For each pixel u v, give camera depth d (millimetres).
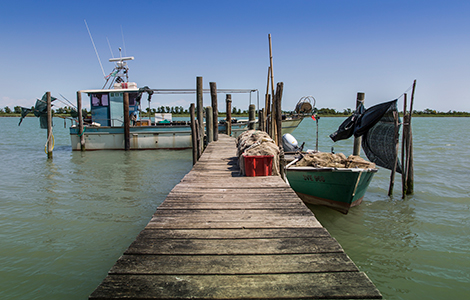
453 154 17281
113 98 18703
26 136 32500
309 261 2941
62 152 18141
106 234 5980
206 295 2422
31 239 5703
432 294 4164
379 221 6922
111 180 10758
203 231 3686
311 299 2406
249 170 6910
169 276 2691
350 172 6836
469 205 7980
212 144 14070
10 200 8133
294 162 8812
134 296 2396
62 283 4305
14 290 4133
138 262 2926
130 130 18203
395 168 8836
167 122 20438
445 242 5785
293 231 3672
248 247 3240
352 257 5227
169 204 4785
